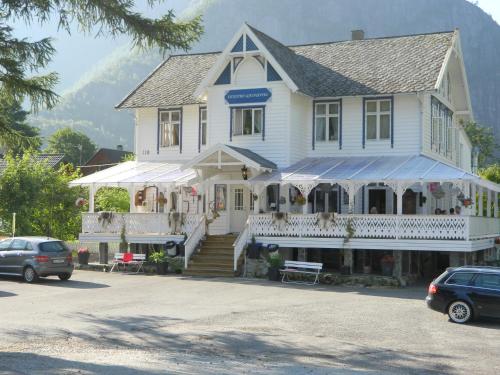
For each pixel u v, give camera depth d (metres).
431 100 33.97
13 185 41.38
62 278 28.73
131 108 37.78
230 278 29.48
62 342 15.14
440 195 29.78
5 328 16.92
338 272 30.52
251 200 35.06
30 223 41.97
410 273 30.00
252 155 32.53
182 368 12.28
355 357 13.85
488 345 15.33
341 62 36.22
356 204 33.66
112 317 18.84
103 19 19.62
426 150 32.97
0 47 19.09
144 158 38.34
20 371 11.86
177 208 37.53
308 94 33.34
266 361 13.28
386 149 32.91
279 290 25.47
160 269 31.31
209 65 40.06
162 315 19.22
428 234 27.84
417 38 36.66
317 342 15.42
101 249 34.59
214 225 35.56
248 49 33.84
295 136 33.59
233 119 34.53
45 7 19.19
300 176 30.69
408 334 16.62
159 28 20.09
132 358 13.31
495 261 33.06
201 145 36.69
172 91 38.12
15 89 19.80
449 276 18.92
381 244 28.52
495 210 35.44
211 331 16.69
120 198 48.19
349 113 33.81
